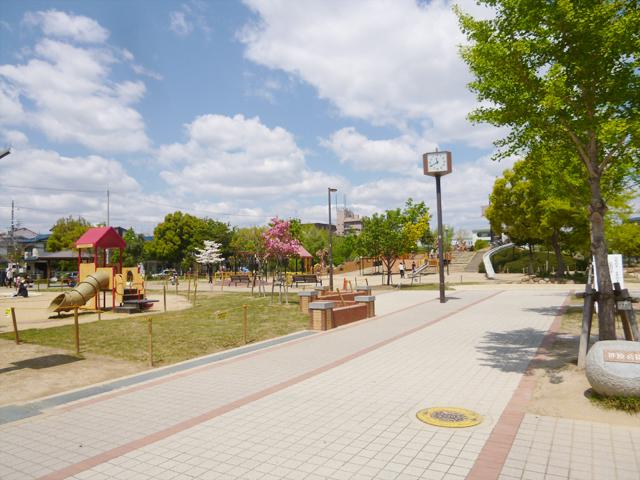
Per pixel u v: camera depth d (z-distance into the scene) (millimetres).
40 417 6461
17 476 4605
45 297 32125
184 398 7207
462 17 8930
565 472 4391
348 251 63875
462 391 7152
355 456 4871
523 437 5254
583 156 8172
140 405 6918
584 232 27938
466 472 4434
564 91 7477
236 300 25031
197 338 12922
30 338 13133
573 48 7664
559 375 7684
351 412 6316
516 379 7707
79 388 8047
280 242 22672
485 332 12547
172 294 31453
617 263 14594
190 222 64625
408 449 5012
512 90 8320
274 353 10555
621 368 5914
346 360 9633
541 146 8781
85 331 14398
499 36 8438
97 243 20750
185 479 4441
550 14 7441
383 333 12969
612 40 7211
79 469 4734
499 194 34062
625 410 5797
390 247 33281
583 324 7930
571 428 5480
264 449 5117
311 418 6109
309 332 13570
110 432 5809
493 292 26156
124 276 23062
